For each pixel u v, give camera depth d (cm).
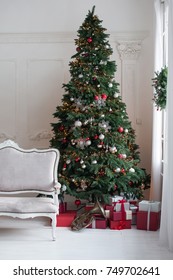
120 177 427
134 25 514
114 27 514
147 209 413
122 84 514
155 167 456
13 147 417
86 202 507
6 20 522
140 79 513
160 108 415
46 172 401
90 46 439
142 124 514
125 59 514
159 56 454
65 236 387
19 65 523
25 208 361
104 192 441
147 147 512
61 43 520
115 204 422
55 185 391
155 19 463
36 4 520
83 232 403
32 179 399
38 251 337
